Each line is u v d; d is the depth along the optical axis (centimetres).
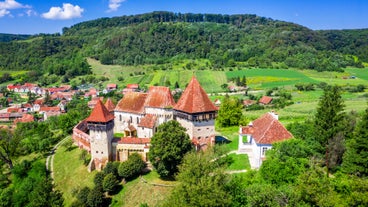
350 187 4203
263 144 6294
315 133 6438
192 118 7875
